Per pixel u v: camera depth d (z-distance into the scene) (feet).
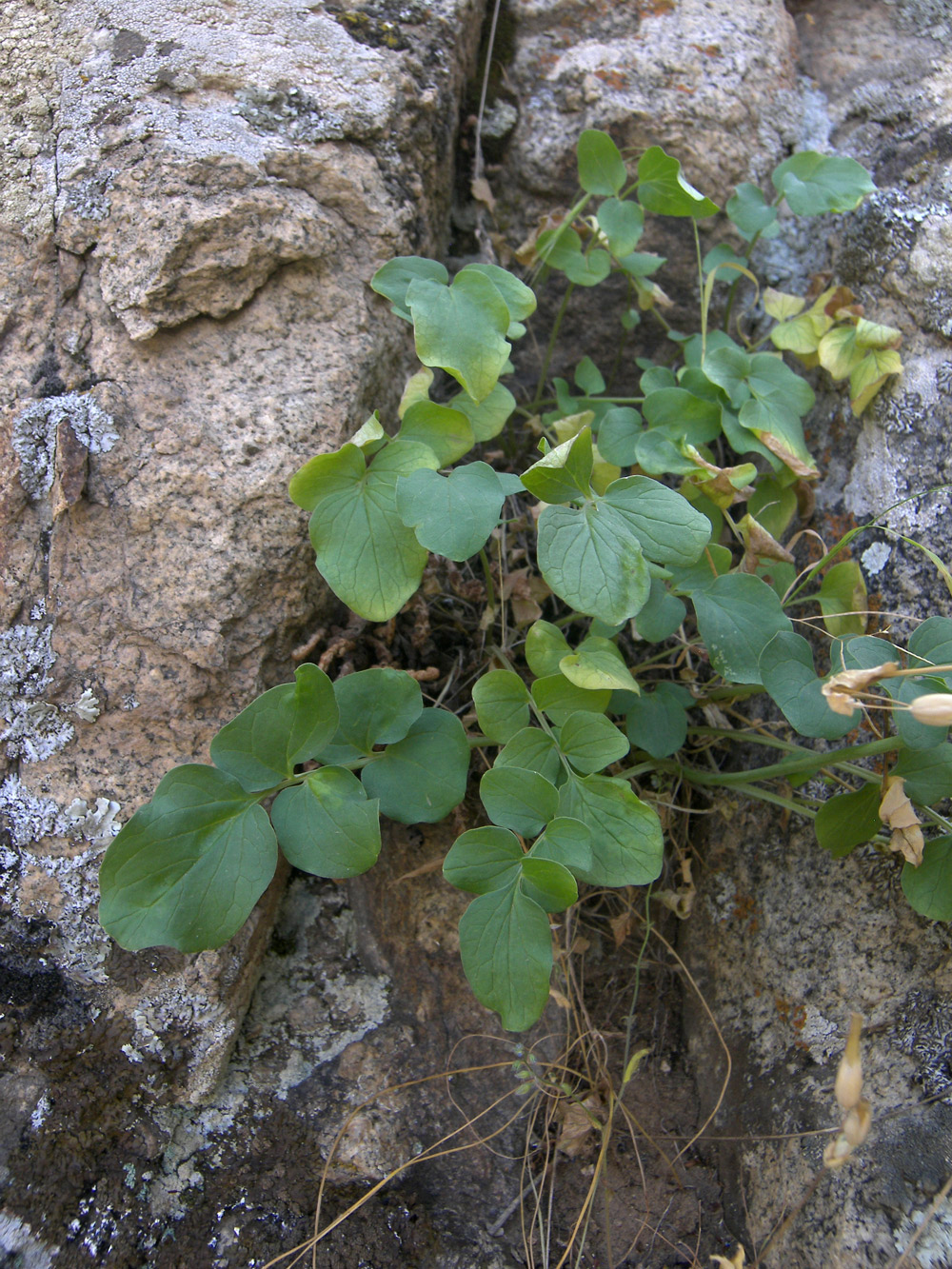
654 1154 1.35
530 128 1.63
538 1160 1.32
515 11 1.63
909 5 1.65
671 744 1.26
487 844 1.04
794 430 1.37
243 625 1.21
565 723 1.14
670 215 1.51
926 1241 1.06
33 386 1.21
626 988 1.43
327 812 1.05
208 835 1.04
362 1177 1.24
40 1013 1.15
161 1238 1.18
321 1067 1.27
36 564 1.18
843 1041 1.22
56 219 1.24
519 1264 1.26
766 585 1.17
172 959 1.17
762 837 1.36
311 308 1.30
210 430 1.22
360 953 1.32
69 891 1.15
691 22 1.62
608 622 1.04
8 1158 1.13
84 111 1.26
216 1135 1.23
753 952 1.34
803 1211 1.17
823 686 0.99
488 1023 1.33
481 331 1.15
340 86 1.36
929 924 1.19
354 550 1.11
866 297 1.46
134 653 1.18
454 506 1.07
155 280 1.22
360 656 1.36
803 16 1.72
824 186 1.43
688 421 1.37
